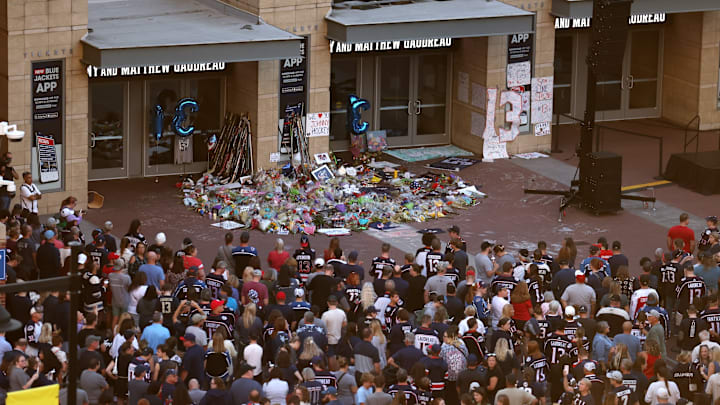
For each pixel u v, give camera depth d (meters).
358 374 29.75
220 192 49.41
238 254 37.59
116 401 30.30
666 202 50.66
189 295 32.41
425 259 37.41
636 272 43.03
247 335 31.77
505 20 51.88
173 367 28.30
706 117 60.84
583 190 49.19
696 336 33.88
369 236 46.00
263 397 27.17
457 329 30.48
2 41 45.53
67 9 46.06
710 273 37.09
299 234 45.97
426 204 49.19
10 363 28.02
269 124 51.38
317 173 51.38
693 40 60.22
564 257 36.25
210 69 52.03
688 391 31.23
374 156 56.03
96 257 36.84
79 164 47.69
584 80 61.28
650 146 58.47
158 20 50.38
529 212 49.16
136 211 48.00
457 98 57.66
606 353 31.19
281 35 48.47
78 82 46.97
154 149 52.50
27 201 43.81
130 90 51.50
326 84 52.16
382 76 56.66
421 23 50.44
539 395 28.48
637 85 62.47
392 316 33.12
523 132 56.78
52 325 31.53
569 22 58.28
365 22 49.84
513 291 34.09
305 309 33.16
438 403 26.42
